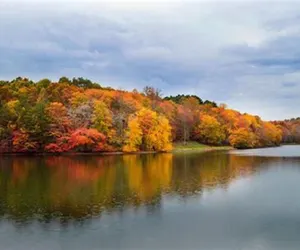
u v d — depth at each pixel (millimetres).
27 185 37312
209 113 136375
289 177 43375
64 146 77812
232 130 124250
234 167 54031
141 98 118938
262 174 46188
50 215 25891
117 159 67750
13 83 114688
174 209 27500
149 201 30016
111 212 26656
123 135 86500
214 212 26578
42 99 88750
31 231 22453
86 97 94188
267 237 21453
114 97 102438
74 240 20875
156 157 73688
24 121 75875
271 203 29328
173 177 43156
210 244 20328
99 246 20016
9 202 29812
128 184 38156
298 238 21250
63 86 109562
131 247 19891
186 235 21719
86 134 78500
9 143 75688
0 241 20766
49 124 78125
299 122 199125
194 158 71250
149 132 91062
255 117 150000
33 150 76688
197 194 32875
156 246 20047
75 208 27766
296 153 88062
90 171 48281
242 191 34219
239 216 25609
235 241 20781
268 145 146250
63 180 40531
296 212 26641
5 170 48875
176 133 115625
